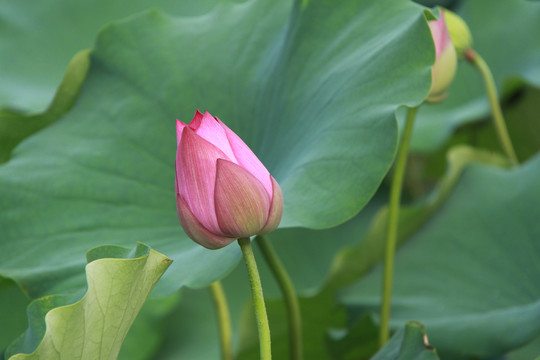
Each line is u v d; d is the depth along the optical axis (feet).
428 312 6.80
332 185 5.91
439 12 6.32
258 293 5.64
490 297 6.73
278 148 6.29
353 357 7.22
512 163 7.20
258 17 6.77
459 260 6.93
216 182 5.58
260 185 5.61
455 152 7.27
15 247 6.34
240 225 5.62
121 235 6.31
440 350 6.63
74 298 5.77
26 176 6.51
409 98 5.91
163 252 6.17
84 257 6.22
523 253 6.79
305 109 6.25
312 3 6.44
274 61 6.54
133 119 6.64
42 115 6.75
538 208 6.86
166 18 6.88
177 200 5.64
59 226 6.37
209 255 6.00
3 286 6.33
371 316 6.86
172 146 6.56
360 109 5.99
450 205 7.15
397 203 6.59
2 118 6.72
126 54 6.78
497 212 6.97
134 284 5.63
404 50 6.00
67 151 6.59
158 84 6.70
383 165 5.84
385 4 6.26
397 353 5.87
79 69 6.76
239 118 6.55
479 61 6.99
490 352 6.51
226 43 6.75
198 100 6.63
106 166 6.52
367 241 7.13
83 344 5.61
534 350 6.95
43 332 5.73
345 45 6.27
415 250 7.06
